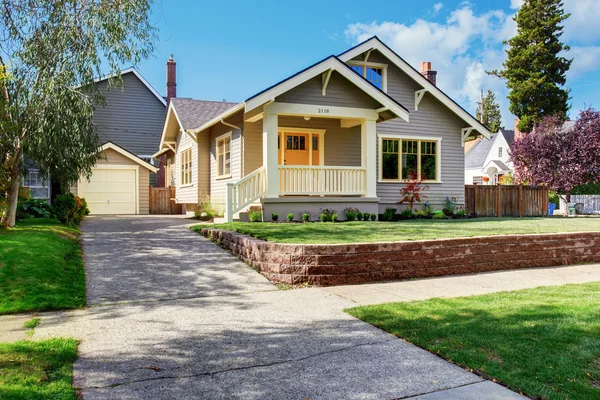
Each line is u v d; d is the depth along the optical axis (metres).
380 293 6.55
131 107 26.64
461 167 18.42
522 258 8.87
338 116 13.41
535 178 24.58
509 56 35.44
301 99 12.95
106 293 6.22
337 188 13.66
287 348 4.32
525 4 34.97
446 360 4.01
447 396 3.34
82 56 9.98
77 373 3.68
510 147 26.98
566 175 23.41
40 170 11.45
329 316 5.37
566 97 33.62
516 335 4.46
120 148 20.48
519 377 3.55
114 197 20.52
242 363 3.95
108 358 4.02
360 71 17.08
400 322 5.02
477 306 5.63
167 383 3.53
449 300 6.03
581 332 4.51
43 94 9.50
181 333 4.73
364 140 13.91
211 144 18.02
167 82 27.44
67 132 10.02
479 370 3.75
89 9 9.98
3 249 7.29
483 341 4.32
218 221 13.59
